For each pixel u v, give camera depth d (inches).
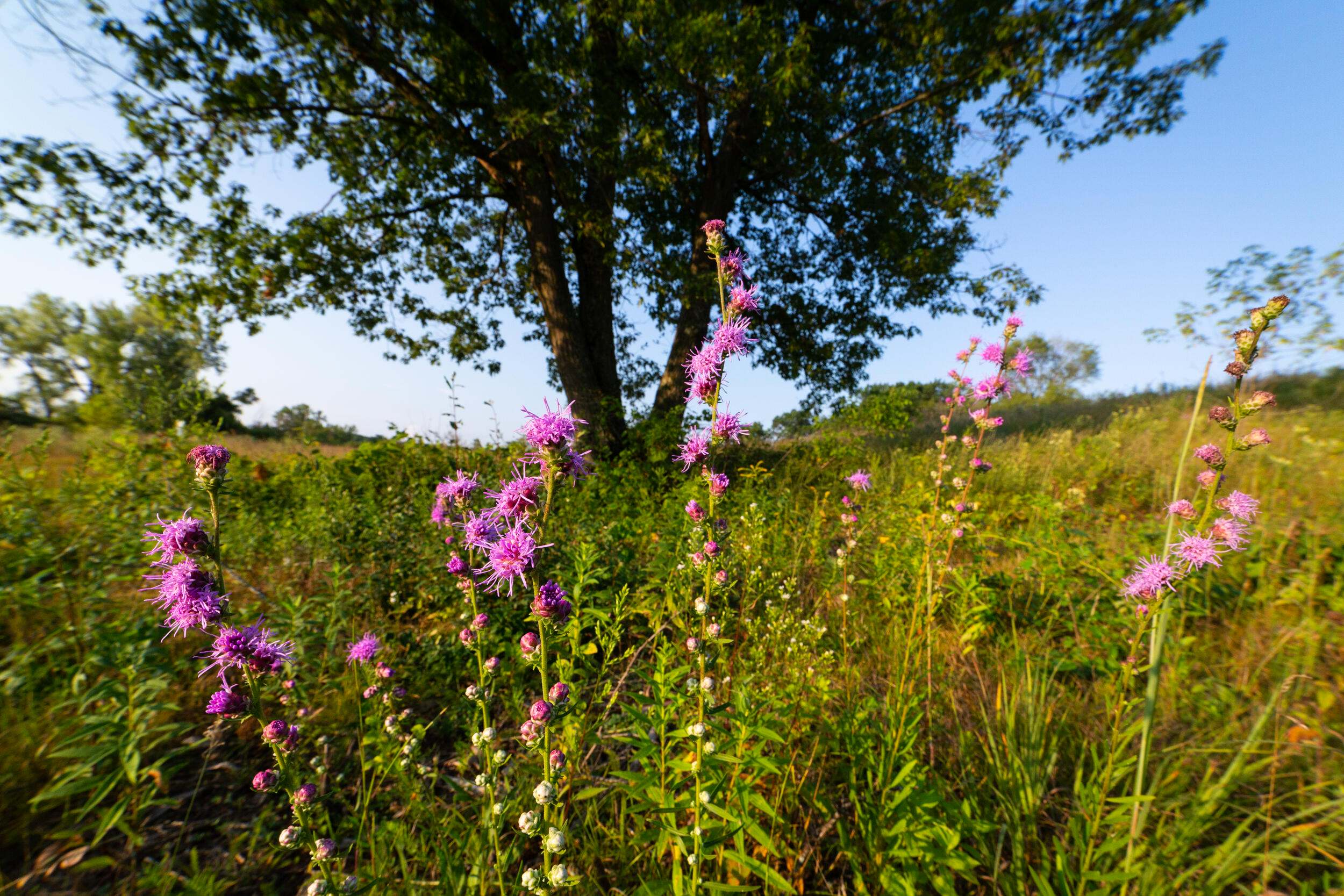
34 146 361.4
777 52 369.1
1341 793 73.7
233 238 424.8
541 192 452.1
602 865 84.7
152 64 348.5
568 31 375.2
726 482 86.3
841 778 94.2
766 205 589.6
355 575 176.7
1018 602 160.1
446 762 108.0
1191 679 114.7
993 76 406.6
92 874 81.3
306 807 59.9
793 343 581.0
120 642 92.7
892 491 277.9
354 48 376.8
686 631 108.5
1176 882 68.0
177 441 193.3
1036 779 84.8
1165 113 430.0
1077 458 333.1
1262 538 166.2
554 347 470.9
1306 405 325.1
